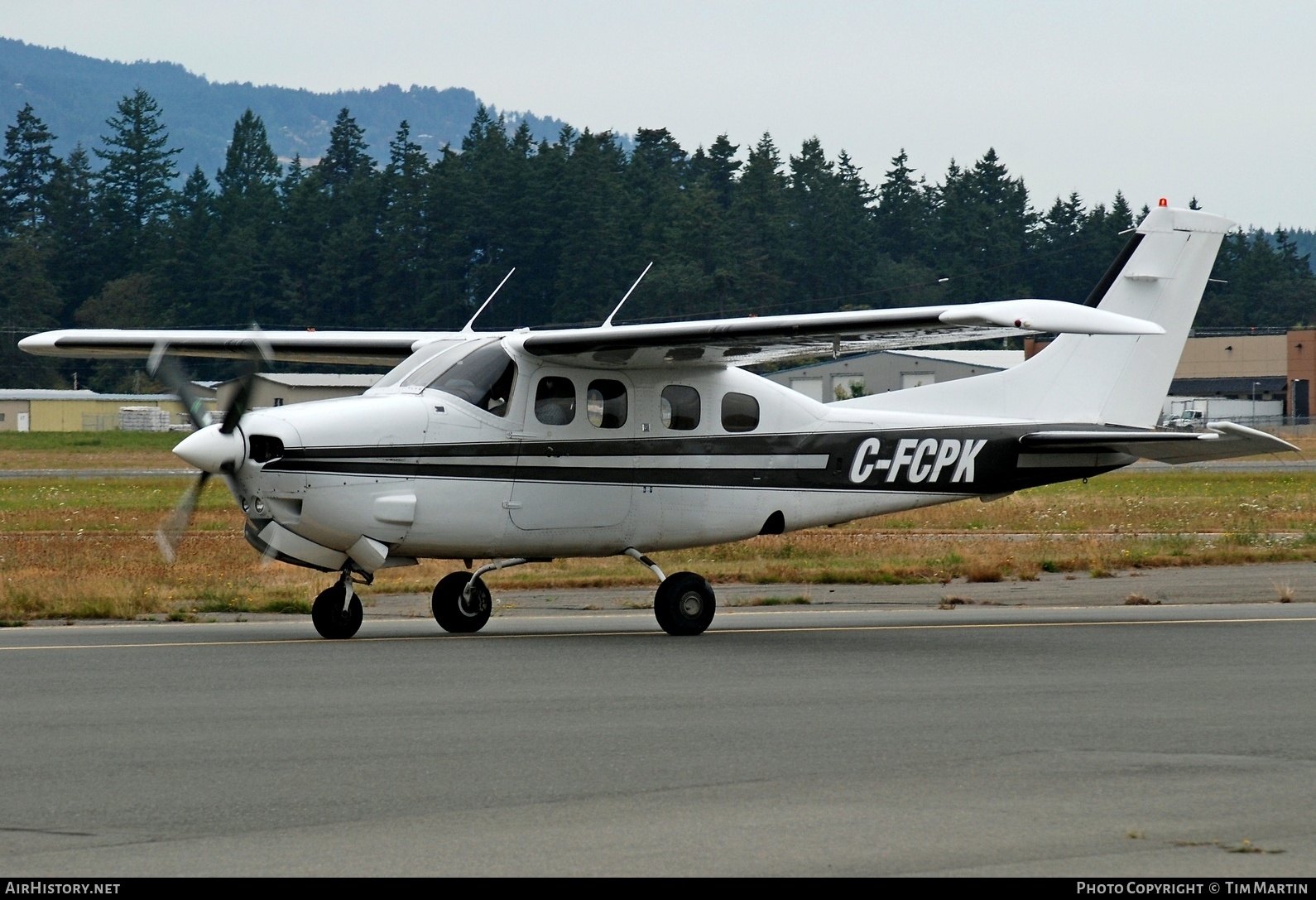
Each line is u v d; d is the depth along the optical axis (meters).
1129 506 91.81
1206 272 44.78
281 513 33.81
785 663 30.78
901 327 32.66
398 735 22.14
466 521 35.38
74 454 183.88
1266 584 49.66
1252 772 19.64
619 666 30.25
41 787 18.62
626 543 37.75
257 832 16.56
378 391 36.53
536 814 17.39
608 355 36.22
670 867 15.31
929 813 17.44
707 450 38.38
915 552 61.81
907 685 27.61
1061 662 31.17
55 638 35.19
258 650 32.59
